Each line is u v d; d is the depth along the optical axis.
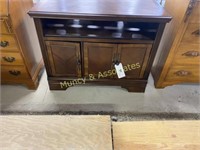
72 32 1.25
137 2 1.31
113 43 1.24
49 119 0.47
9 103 1.44
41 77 1.71
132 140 0.47
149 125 0.51
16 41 1.26
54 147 0.41
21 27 1.32
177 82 1.60
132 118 1.35
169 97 1.54
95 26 1.33
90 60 1.35
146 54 1.31
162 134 0.48
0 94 1.52
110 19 1.11
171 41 1.34
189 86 1.67
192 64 1.44
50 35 1.21
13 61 1.38
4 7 1.11
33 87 1.56
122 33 1.27
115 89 1.60
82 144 0.42
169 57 1.39
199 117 1.38
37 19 1.12
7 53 1.33
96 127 0.46
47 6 1.17
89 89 1.59
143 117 1.36
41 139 0.43
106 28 1.31
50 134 0.44
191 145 0.46
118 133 0.48
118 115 1.37
